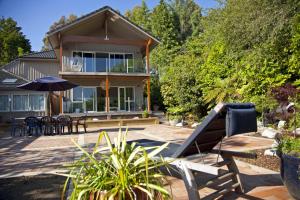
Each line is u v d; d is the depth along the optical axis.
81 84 20.89
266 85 10.26
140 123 18.41
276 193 3.70
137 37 22.67
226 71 13.01
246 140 8.33
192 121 15.88
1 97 20.80
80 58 19.84
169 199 1.97
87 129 15.61
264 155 5.78
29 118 12.75
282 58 9.52
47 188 4.12
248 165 5.05
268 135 8.75
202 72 14.80
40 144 9.46
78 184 1.93
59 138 11.14
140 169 1.97
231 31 10.06
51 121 12.63
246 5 9.05
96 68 20.16
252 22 8.93
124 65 20.81
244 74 11.15
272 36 8.48
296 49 8.73
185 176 2.88
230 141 8.26
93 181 1.88
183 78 15.73
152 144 4.88
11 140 11.11
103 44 22.14
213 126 3.11
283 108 7.05
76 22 19.27
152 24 37.25
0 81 21.00
